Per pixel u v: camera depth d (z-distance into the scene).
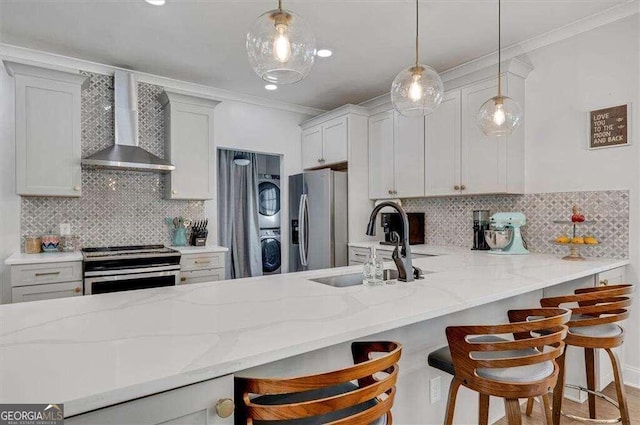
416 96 2.01
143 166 3.32
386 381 0.97
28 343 1.00
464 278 1.93
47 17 2.62
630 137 2.55
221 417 0.88
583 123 2.78
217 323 1.17
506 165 3.02
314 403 0.87
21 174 2.93
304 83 3.95
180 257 3.32
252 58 1.61
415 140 3.78
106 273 2.94
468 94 3.27
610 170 2.66
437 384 1.79
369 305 1.39
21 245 3.15
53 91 3.05
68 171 3.10
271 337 1.04
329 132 4.44
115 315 1.26
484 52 3.23
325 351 1.40
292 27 1.55
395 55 3.27
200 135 3.76
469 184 3.27
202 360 0.89
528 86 3.11
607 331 1.82
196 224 3.99
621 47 2.58
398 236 1.90
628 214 2.57
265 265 6.03
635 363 2.54
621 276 2.54
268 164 6.26
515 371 1.34
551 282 1.89
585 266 2.31
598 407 2.24
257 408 0.88
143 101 3.74
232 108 4.32
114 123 3.45
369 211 4.38
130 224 3.67
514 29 2.84
